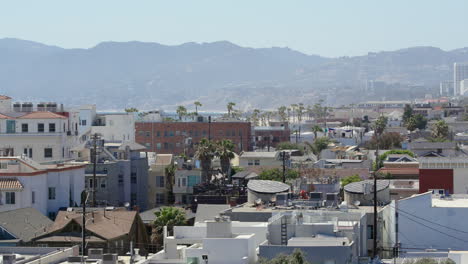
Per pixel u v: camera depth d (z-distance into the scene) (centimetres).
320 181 19075
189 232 12012
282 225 11212
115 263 10912
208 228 10869
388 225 13688
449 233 13600
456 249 13562
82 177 19312
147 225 17688
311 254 10406
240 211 13525
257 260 10644
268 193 14888
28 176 17350
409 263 11375
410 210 13675
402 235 13662
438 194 15975
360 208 13950
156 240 16038
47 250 11869
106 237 14438
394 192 19925
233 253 10506
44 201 17800
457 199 14962
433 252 12506
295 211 12725
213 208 17400
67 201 18200
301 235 11262
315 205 14062
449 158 19925
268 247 10519
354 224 11738
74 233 14575
